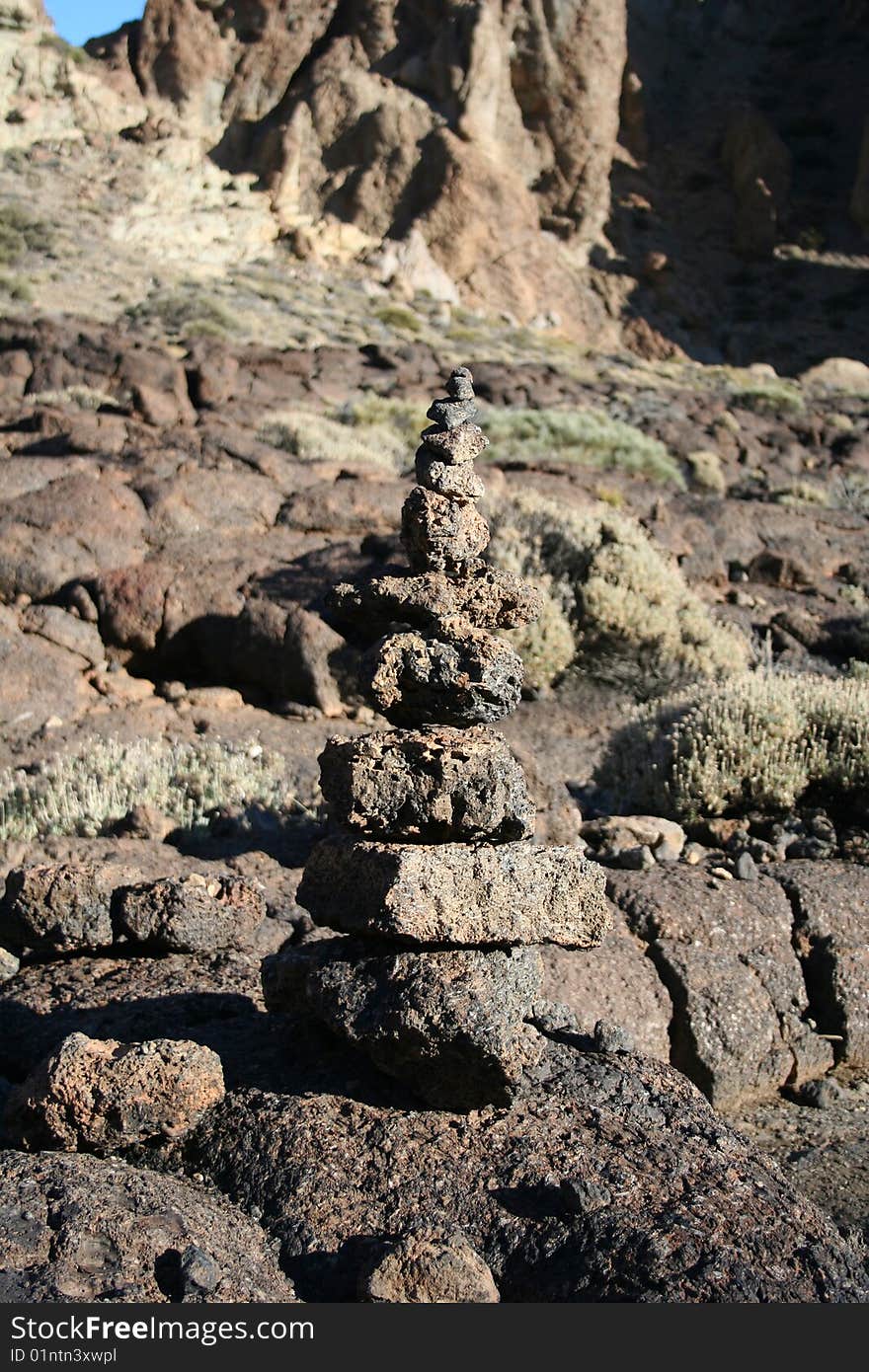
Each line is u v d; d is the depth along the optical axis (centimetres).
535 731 1127
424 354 3002
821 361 5353
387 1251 361
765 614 1475
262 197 5169
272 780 920
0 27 5416
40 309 3419
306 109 5444
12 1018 521
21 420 1678
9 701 1030
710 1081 597
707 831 844
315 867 448
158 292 3903
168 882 590
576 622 1254
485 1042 406
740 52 6900
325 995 431
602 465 2122
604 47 5631
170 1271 351
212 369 2141
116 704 1070
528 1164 400
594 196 5619
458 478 450
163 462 1388
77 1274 345
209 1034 493
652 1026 598
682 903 671
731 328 5550
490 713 447
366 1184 396
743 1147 430
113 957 589
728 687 968
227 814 833
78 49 5584
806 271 5816
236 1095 440
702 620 1302
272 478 1439
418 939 414
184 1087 421
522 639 1198
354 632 1122
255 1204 397
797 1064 624
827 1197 509
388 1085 435
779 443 2655
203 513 1300
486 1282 355
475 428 459
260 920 618
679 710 973
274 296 4103
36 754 950
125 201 4809
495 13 5534
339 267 4862
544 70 5559
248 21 5750
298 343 3484
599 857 767
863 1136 574
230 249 4722
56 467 1359
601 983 604
